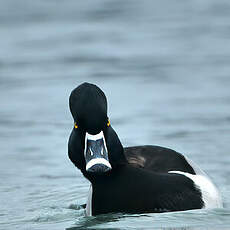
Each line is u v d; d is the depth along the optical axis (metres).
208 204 9.40
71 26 21.70
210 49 18.89
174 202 9.15
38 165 12.49
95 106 8.73
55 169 12.33
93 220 9.22
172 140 13.16
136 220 8.98
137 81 16.89
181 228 8.70
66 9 23.41
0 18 22.81
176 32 20.50
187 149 12.71
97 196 9.23
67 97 15.97
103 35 20.66
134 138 13.32
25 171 12.23
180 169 9.70
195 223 8.85
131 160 9.62
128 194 9.12
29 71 17.95
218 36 19.88
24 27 21.86
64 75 17.53
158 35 20.33
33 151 13.11
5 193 11.17
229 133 13.43
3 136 13.83
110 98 15.73
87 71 17.73
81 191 11.17
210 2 23.14
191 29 20.64
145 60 18.39
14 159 12.77
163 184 9.17
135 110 14.90
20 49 19.89
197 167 10.22
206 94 15.75
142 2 23.73
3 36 21.12
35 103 15.70
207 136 13.32
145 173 9.20
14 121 14.63
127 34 20.66
